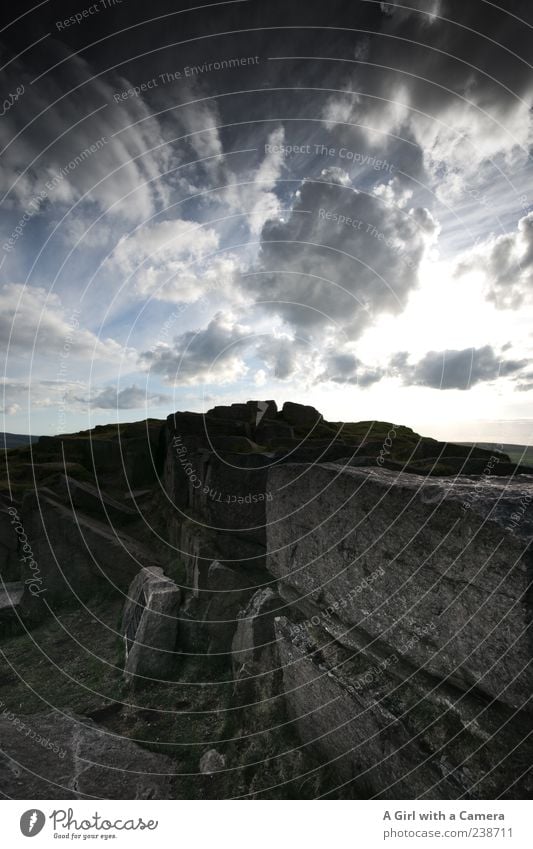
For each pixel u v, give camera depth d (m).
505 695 2.76
